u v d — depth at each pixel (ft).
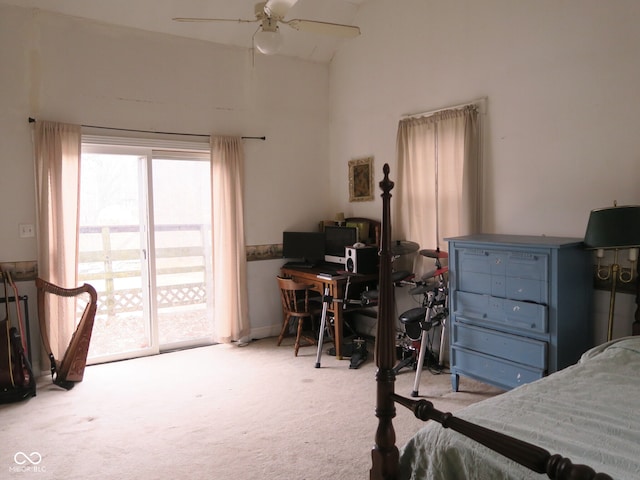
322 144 16.92
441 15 12.61
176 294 14.78
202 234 15.07
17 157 11.90
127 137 13.28
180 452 8.33
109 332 13.71
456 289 10.53
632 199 9.05
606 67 9.32
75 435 8.98
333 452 8.27
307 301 14.20
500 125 11.34
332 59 16.70
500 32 11.21
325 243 15.39
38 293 11.84
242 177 15.02
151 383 11.63
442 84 12.69
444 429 4.85
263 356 13.71
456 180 12.16
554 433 4.65
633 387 5.89
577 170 9.89
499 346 9.66
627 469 3.93
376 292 13.04
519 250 9.20
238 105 15.08
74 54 12.48
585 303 9.34
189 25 13.71
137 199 13.89
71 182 12.37
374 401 10.43
